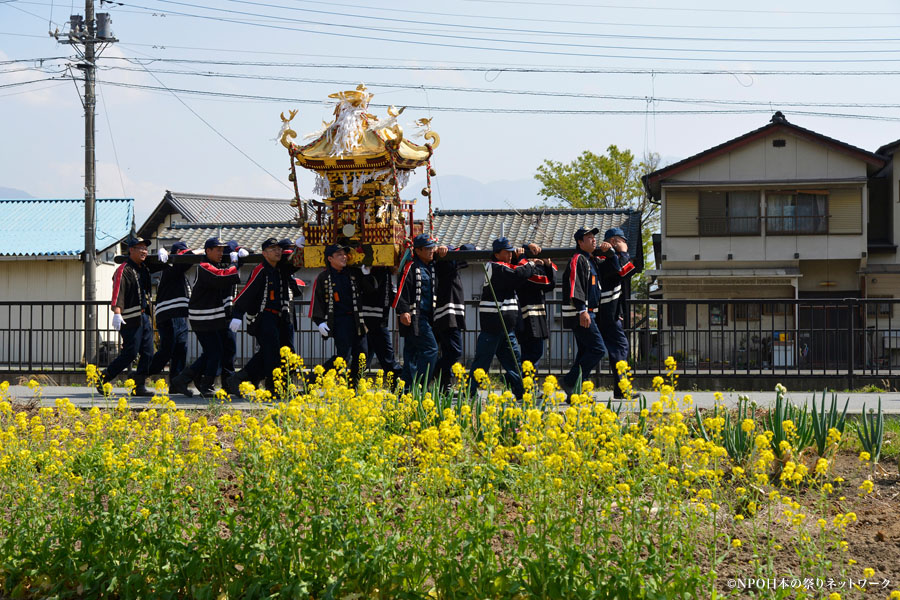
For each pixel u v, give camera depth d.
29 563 5.20
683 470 5.48
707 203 30.73
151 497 5.15
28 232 31.12
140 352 12.14
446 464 5.14
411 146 12.12
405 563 4.72
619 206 37.16
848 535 5.59
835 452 7.26
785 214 30.50
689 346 14.33
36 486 5.36
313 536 4.76
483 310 10.43
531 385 6.27
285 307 11.41
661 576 4.33
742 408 8.51
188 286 12.22
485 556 4.56
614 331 11.48
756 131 30.23
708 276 30.34
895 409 10.38
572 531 4.58
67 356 17.52
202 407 10.20
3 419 8.80
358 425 5.70
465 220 28.00
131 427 6.64
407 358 10.86
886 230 31.67
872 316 30.05
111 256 32.12
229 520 4.93
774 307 16.52
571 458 4.81
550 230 26.92
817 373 13.73
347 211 11.55
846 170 30.16
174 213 36.12
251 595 4.67
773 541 4.68
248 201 39.38
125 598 4.86
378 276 11.51
